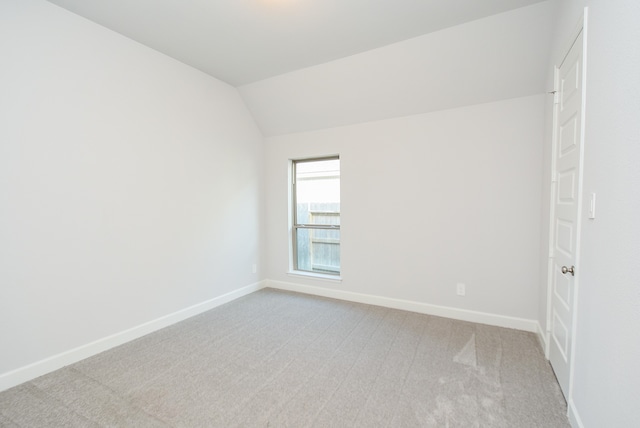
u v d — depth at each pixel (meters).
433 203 3.09
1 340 1.90
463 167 2.93
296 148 3.91
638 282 0.95
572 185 1.71
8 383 1.91
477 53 2.50
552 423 1.58
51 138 2.10
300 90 3.39
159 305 2.84
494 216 2.81
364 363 2.20
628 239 1.02
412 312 3.21
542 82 2.51
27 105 1.98
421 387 1.90
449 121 2.97
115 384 1.95
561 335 1.88
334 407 1.72
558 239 2.04
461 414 1.65
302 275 3.96
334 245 3.93
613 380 1.11
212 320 3.04
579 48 1.61
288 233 4.08
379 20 2.29
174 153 2.96
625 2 1.06
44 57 2.05
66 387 1.92
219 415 1.66
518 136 2.68
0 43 1.86
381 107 3.21
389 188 3.31
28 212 2.00
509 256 2.77
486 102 2.79
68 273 2.21
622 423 1.03
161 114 2.83
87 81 2.29
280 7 2.12
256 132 4.04
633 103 1.00
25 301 1.99
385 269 3.38
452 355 2.29
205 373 2.08
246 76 3.35
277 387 1.92
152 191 2.77
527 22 2.20
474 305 2.94
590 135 1.40
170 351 2.40
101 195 2.39
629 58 1.03
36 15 2.01
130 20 2.29
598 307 1.26
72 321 2.23
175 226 2.98
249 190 3.93
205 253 3.31
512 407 1.70
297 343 2.52
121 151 2.52
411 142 3.17
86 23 2.27
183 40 2.59
